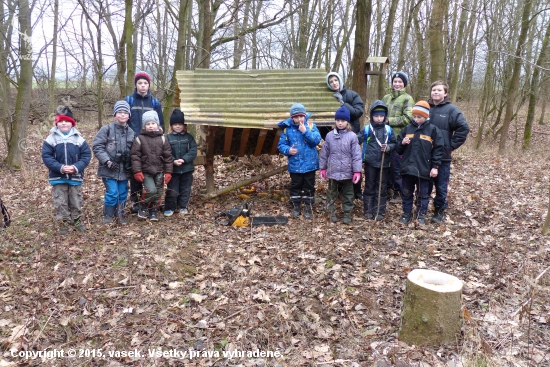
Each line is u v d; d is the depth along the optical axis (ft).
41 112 47.75
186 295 13.03
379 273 14.11
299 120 18.48
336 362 9.93
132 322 11.73
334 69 54.03
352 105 20.76
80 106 56.49
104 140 18.25
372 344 10.48
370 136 18.71
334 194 18.94
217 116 19.20
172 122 19.25
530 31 48.11
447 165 17.95
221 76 20.99
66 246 15.94
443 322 9.91
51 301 12.56
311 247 16.05
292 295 12.81
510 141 51.62
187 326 11.56
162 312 12.16
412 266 14.52
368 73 26.08
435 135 17.28
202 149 22.75
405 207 18.42
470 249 15.69
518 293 12.54
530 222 18.37
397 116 20.18
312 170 19.25
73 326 11.60
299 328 11.32
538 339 10.25
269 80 21.12
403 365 9.50
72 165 16.89
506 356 9.51
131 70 27.71
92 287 13.32
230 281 13.71
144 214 19.15
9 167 31.24
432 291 9.80
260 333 11.15
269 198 22.24
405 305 10.43
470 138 51.60
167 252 15.49
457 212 19.83
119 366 10.12
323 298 12.66
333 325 11.51
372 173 18.75
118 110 18.16
